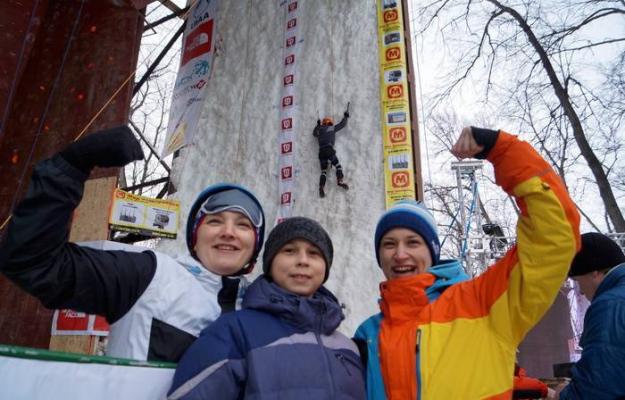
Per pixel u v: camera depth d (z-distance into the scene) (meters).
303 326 1.71
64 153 1.46
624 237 9.16
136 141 1.51
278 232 1.93
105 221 4.64
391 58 6.63
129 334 1.64
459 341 1.82
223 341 1.57
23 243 1.37
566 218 1.72
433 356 1.82
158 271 1.73
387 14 6.91
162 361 1.63
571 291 10.72
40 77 6.57
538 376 10.48
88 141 1.45
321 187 6.34
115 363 1.44
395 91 6.42
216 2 8.96
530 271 1.74
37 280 1.41
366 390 1.90
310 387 1.54
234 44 8.44
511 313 1.79
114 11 6.96
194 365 1.52
